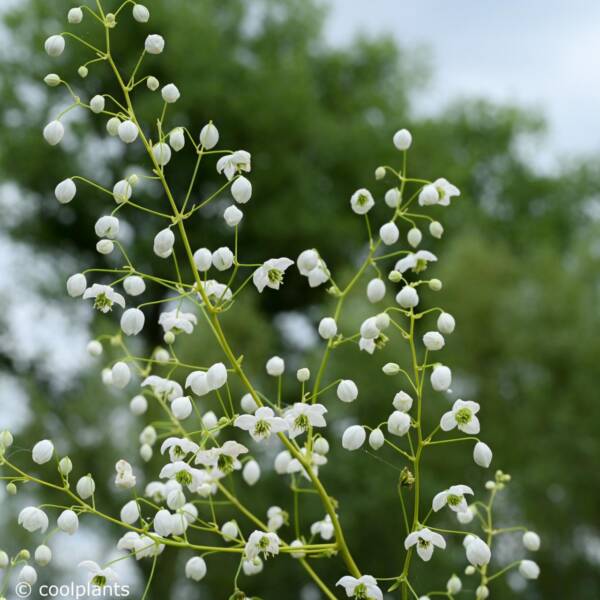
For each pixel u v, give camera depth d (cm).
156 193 2100
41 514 266
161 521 274
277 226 2162
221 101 2145
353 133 2372
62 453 1438
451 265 1744
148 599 1256
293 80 2305
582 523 1491
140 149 2108
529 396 1578
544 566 1454
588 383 1549
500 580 1198
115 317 2088
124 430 1432
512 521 1496
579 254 1780
